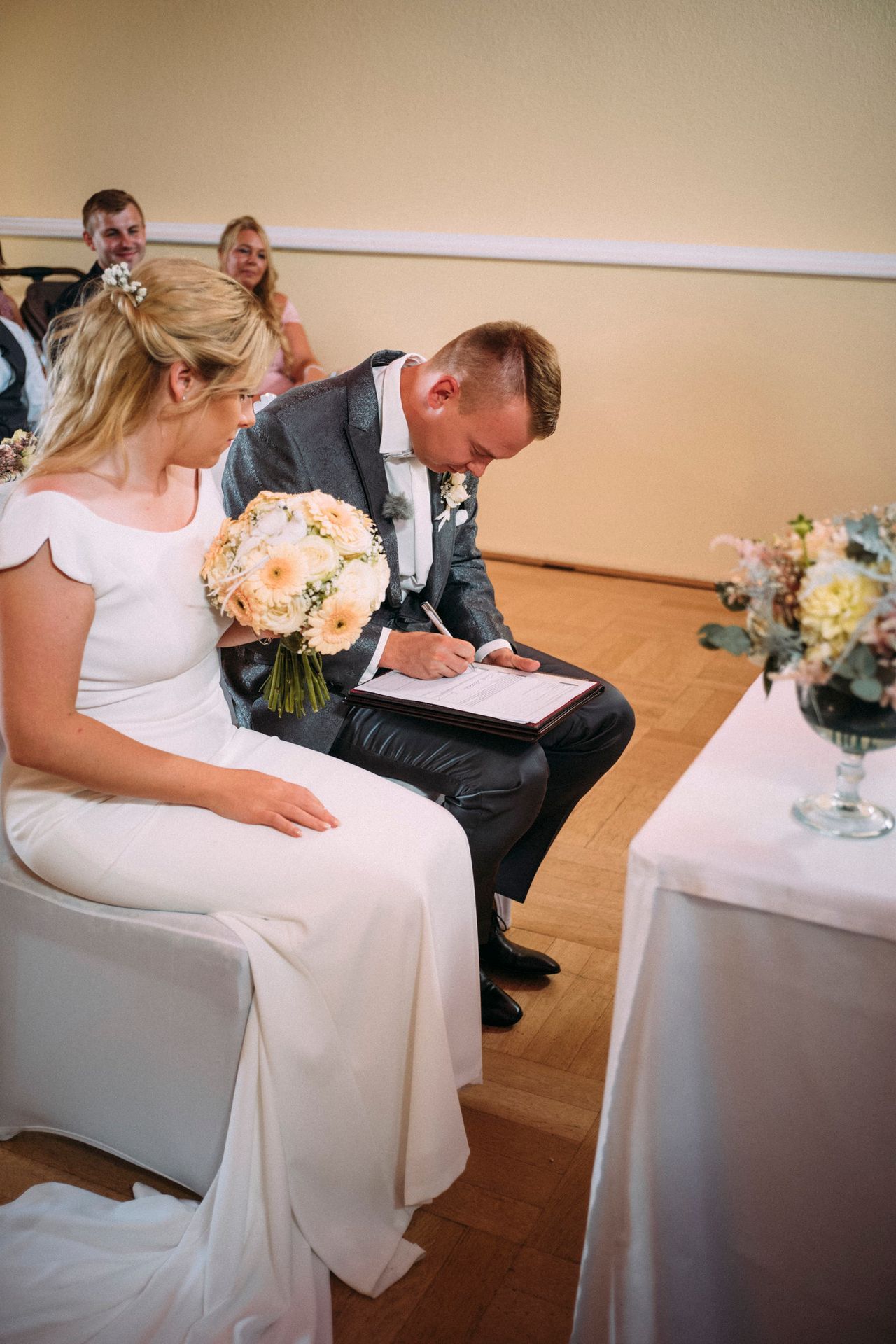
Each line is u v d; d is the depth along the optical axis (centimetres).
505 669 201
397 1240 155
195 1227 150
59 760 145
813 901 108
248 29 512
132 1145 161
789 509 481
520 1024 206
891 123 423
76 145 571
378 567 157
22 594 141
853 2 414
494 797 182
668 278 471
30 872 158
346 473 199
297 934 146
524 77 469
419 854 151
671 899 114
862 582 109
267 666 194
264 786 155
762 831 119
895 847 116
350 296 533
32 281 607
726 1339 130
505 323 190
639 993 118
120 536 149
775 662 117
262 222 541
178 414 150
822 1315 125
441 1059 149
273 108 521
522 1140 178
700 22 436
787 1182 120
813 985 112
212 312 146
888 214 434
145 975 150
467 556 232
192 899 149
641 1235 125
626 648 416
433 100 488
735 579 120
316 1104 148
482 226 497
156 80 541
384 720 194
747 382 471
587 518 515
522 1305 148
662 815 122
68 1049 161
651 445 494
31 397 415
